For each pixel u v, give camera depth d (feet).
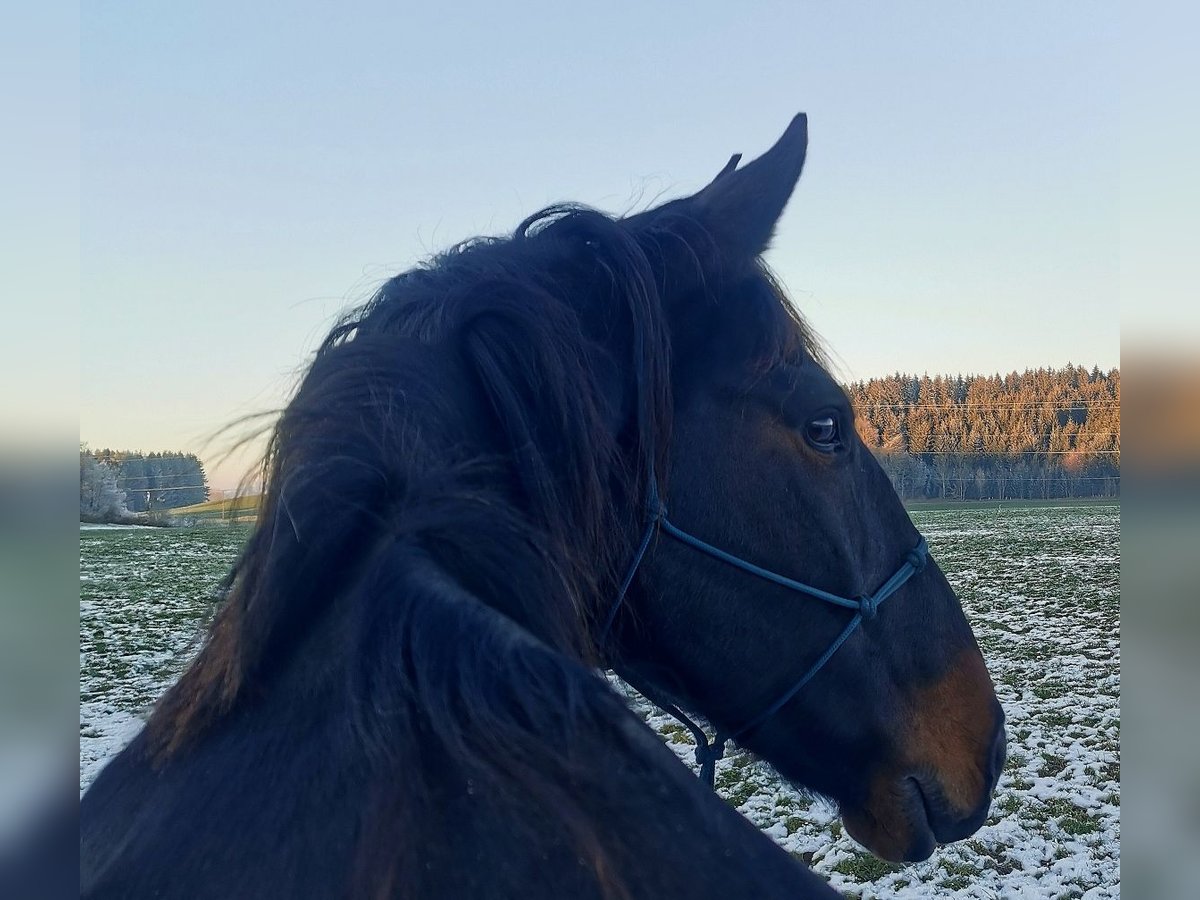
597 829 2.78
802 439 5.22
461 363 4.10
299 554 3.40
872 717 5.60
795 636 5.26
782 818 20.24
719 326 5.15
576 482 4.13
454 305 4.28
